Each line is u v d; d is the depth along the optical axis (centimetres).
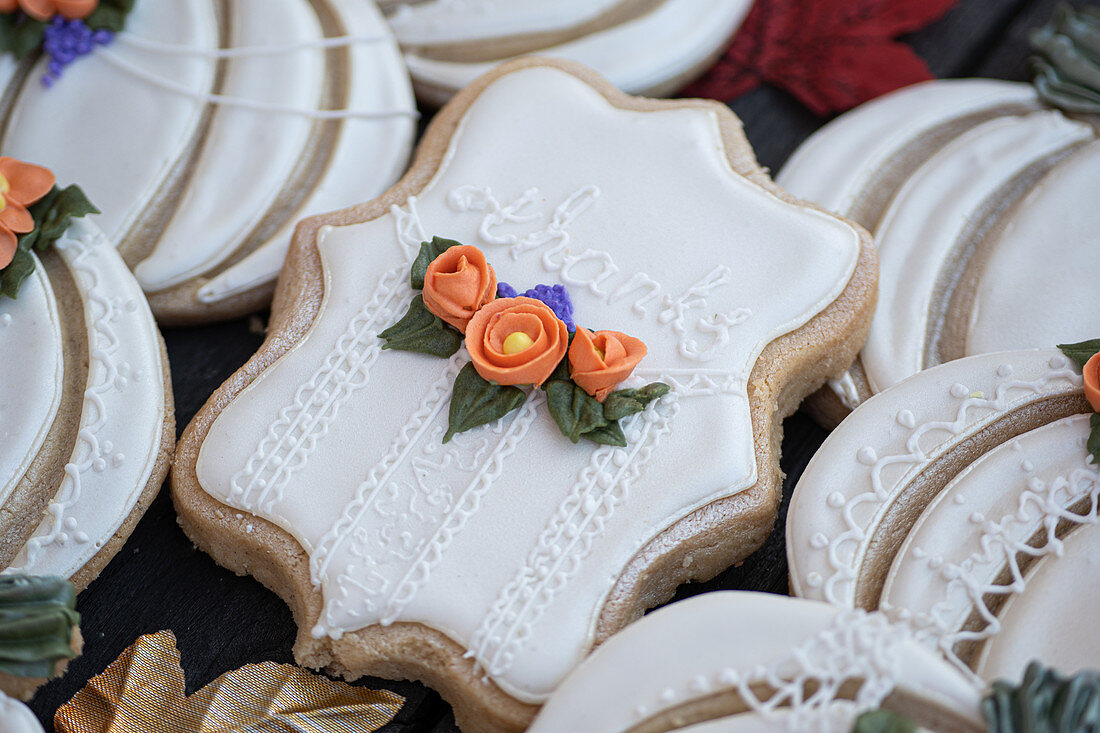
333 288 26
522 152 27
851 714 21
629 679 22
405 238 26
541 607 23
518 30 29
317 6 29
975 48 31
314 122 28
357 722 24
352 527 24
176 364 27
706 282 25
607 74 29
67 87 28
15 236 25
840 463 24
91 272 26
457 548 24
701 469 24
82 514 24
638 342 24
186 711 24
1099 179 27
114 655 25
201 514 25
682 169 26
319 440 25
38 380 25
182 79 28
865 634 22
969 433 24
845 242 26
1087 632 22
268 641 25
